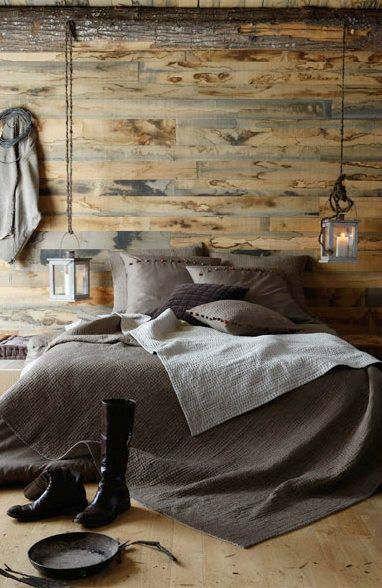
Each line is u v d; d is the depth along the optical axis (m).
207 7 5.12
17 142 5.21
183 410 3.11
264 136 5.32
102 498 2.74
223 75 5.29
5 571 2.25
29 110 5.28
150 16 5.16
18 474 3.08
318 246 5.37
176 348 3.40
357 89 5.29
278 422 3.16
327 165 5.34
